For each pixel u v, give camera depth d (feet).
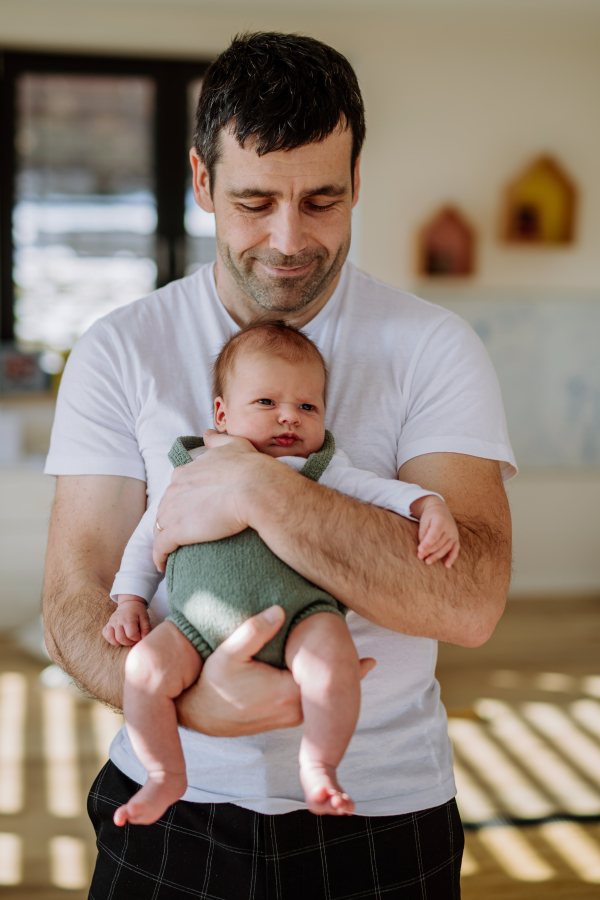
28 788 8.61
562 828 8.13
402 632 3.30
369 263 14.80
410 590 3.20
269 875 3.43
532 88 14.76
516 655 12.42
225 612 3.14
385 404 3.84
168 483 3.71
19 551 12.89
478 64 14.57
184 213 14.51
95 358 3.94
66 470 3.93
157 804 2.99
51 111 14.01
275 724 3.02
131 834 3.73
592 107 14.96
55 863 7.43
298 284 3.70
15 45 13.70
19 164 14.05
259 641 2.96
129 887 3.68
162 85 14.16
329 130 3.43
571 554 15.76
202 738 3.55
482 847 7.83
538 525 15.62
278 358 3.64
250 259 3.67
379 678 3.60
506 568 3.49
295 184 3.47
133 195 14.38
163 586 3.71
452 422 3.69
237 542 3.24
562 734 9.97
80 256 14.39
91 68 13.96
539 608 14.64
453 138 14.71
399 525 3.27
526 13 13.76
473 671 11.82
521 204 14.96
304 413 3.65
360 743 3.53
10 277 14.24
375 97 14.44
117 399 3.92
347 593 3.17
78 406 3.95
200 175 4.10
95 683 3.49
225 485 3.26
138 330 3.98
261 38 3.60
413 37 14.35
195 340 4.01
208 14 13.79
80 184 14.24
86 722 10.16
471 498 3.58
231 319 4.04
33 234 14.23
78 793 8.55
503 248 15.08
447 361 3.82
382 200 14.70
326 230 3.62
